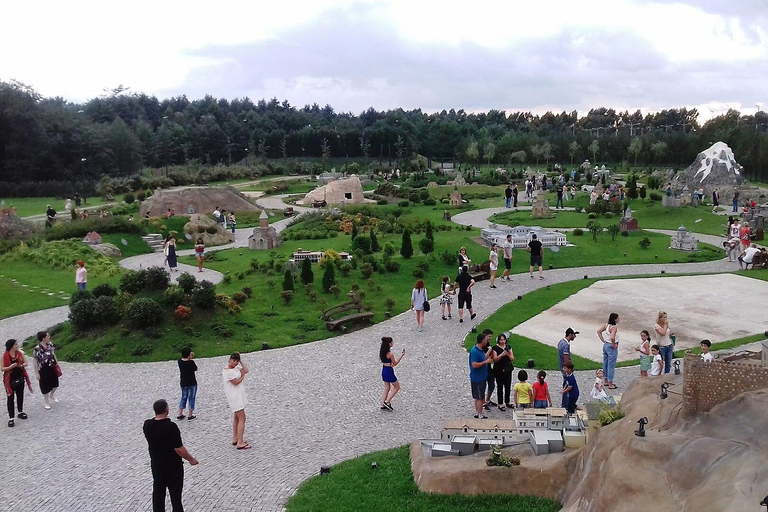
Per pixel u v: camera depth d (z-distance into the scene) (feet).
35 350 63.26
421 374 70.90
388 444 53.67
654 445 33.99
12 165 318.65
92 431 57.72
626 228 160.86
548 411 49.32
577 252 138.00
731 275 118.73
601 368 71.51
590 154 433.89
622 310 95.30
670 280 114.83
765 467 28.76
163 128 448.24
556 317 92.38
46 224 168.14
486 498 41.42
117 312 85.92
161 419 40.22
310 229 168.45
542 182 263.90
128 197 247.50
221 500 44.70
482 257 129.49
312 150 496.23
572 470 41.04
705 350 59.41
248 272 115.24
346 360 76.43
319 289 104.06
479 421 50.37
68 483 47.73
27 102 331.16
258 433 56.49
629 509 31.63
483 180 295.89
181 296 87.61
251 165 422.82
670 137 409.69
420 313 88.33
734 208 196.95
